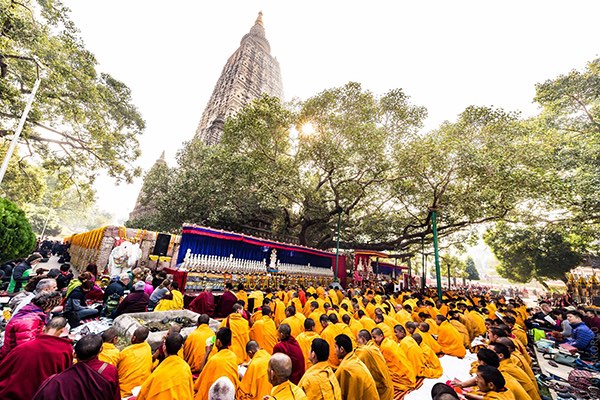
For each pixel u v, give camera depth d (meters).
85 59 18.69
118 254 10.56
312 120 18.62
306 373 3.55
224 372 3.85
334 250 29.12
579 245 27.33
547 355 8.97
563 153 18.28
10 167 23.97
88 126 20.73
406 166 16.86
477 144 16.42
